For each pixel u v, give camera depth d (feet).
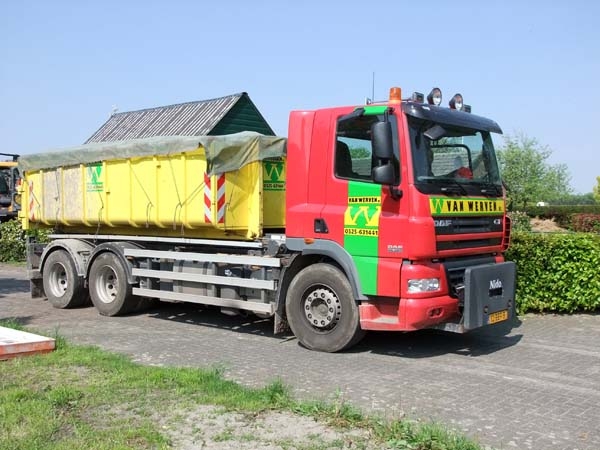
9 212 72.08
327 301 25.35
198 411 17.29
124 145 31.94
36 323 31.99
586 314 33.35
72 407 17.63
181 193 29.63
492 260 27.04
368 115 24.08
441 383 21.15
